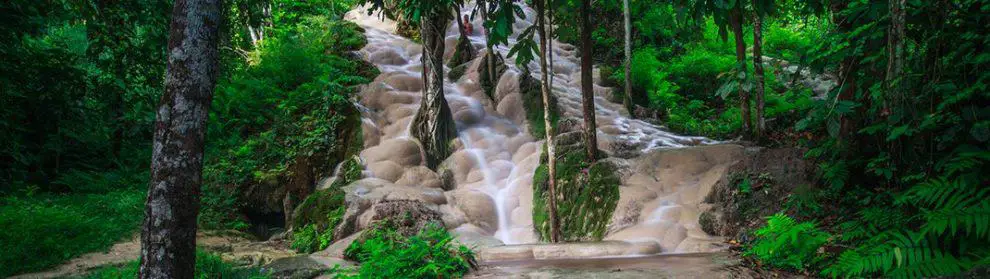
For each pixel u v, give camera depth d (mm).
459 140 10609
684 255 5961
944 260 3672
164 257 3373
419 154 9969
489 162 10219
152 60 9414
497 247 6613
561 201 8375
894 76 4125
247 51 15578
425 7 7016
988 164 4086
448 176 9852
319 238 8039
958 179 3955
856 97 5184
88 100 12375
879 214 4895
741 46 9234
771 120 10391
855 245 4715
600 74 13234
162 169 3430
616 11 16141
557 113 11188
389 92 11844
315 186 9797
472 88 12391
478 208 8844
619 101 12344
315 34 14750
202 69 3537
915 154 4539
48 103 11055
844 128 6336
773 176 7082
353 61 13578
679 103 12664
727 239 6457
